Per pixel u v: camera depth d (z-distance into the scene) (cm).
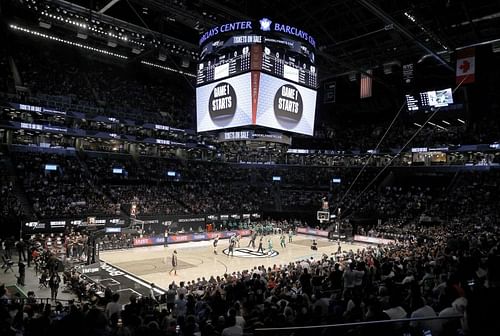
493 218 3734
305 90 2498
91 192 4012
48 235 3266
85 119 4334
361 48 3922
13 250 3062
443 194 4650
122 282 2319
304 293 1048
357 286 1119
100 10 3064
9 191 3441
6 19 3681
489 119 4722
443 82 4306
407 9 2892
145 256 3189
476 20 3088
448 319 475
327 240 4372
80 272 2372
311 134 2569
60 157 4294
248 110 2255
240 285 1270
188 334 742
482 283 655
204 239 4191
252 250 3600
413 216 4494
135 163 4934
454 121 4347
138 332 699
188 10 3036
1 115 3794
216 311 1014
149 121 4884
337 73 4562
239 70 2305
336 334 600
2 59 4228
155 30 3797
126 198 4219
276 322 725
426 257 1471
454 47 3394
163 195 4594
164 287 2228
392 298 729
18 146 4050
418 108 3978
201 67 2553
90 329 679
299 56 2447
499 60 3950
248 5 3234
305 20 3469
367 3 2572
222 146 2638
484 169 4609
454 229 3466
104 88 4903
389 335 529
